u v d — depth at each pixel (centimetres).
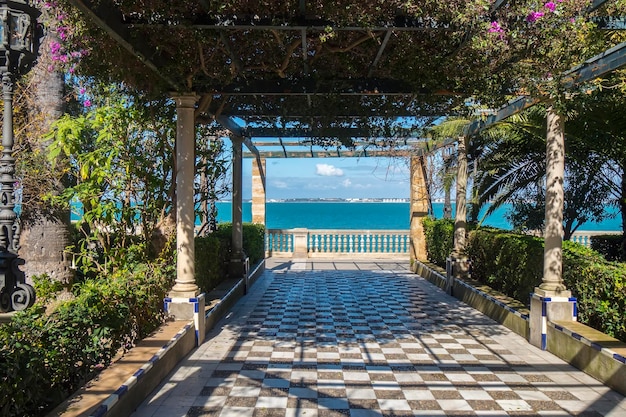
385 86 580
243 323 686
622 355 420
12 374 252
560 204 548
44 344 311
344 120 773
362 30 421
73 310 364
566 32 390
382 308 797
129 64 473
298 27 402
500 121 701
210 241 777
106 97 656
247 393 420
